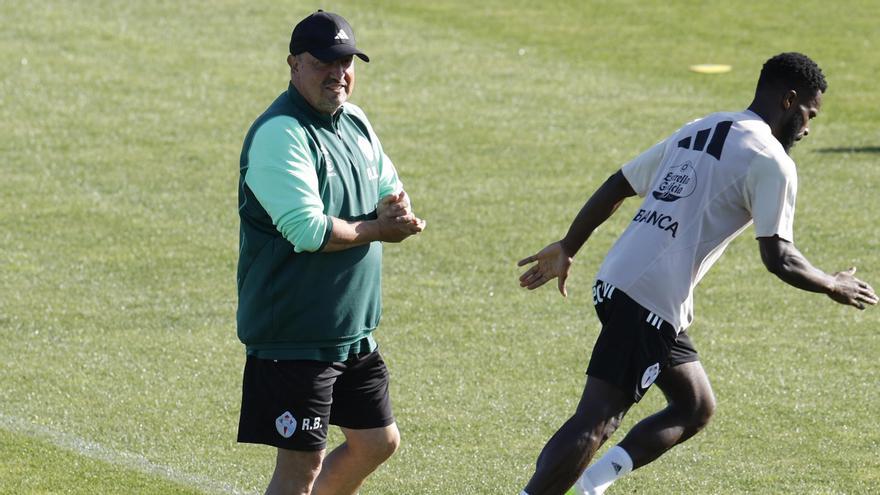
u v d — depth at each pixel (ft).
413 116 158.10
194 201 126.62
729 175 59.93
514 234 118.01
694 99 167.53
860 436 76.33
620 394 60.44
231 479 70.28
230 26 197.67
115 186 130.82
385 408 60.54
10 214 121.80
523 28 202.18
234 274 107.24
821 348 91.09
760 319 97.09
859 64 184.24
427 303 100.37
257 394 57.11
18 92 164.76
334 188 56.39
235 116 157.17
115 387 83.46
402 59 184.03
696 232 60.39
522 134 151.43
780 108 62.23
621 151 145.38
